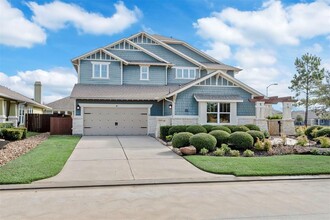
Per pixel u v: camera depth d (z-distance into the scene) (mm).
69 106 36531
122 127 21547
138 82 23938
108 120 21391
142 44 25250
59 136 19203
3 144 12781
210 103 18812
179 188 7180
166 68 24484
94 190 6949
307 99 34562
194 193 6699
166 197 6344
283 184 7668
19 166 8953
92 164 9789
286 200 6184
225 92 19172
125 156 11430
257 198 6316
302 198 6344
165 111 21016
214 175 8398
